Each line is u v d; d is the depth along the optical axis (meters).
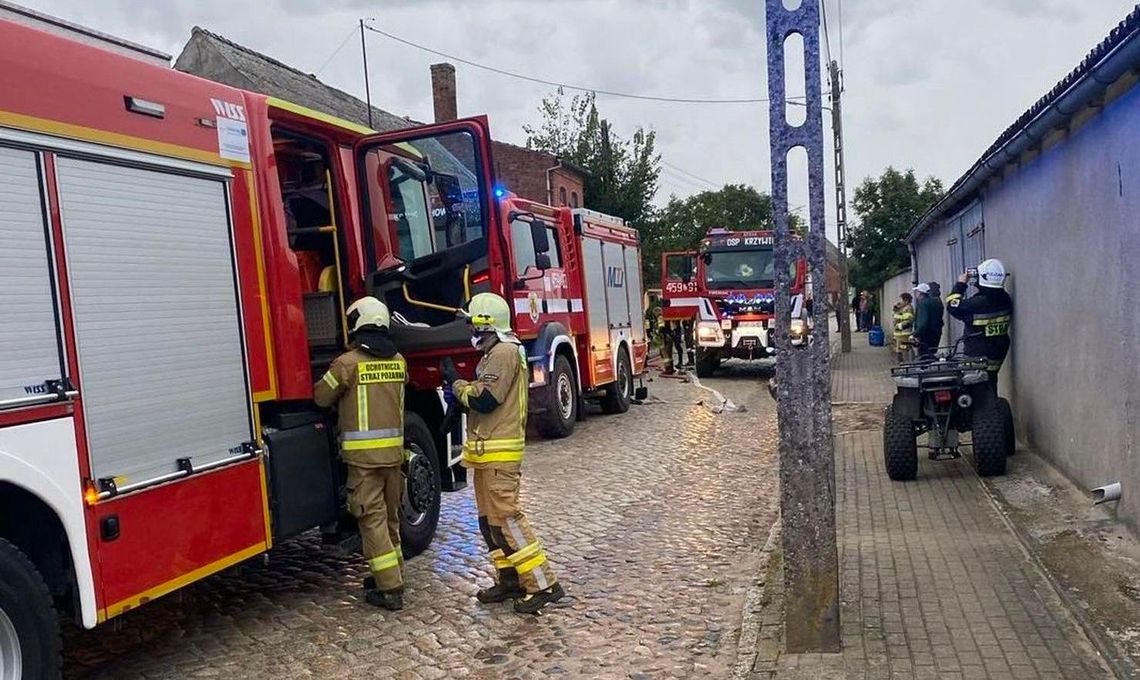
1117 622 4.47
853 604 4.98
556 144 36.25
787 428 4.40
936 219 15.00
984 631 4.52
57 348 3.89
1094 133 6.34
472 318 5.68
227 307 4.97
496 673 4.68
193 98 4.87
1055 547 5.73
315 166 6.66
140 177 4.44
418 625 5.43
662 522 7.61
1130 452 5.72
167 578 4.40
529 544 5.55
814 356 4.35
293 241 6.55
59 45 4.09
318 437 5.74
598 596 5.79
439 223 7.08
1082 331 6.77
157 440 4.41
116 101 4.32
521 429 5.68
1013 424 8.63
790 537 4.42
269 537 5.19
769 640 4.68
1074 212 6.90
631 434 12.50
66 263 3.97
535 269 11.45
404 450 6.35
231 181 5.08
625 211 36.00
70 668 4.92
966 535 6.21
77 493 3.93
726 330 19.66
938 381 7.89
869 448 9.78
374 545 5.67
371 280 6.79
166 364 4.50
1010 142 8.05
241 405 5.02
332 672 4.78
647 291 25.55
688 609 5.48
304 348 5.58
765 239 19.86
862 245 36.00
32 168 3.86
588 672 4.62
